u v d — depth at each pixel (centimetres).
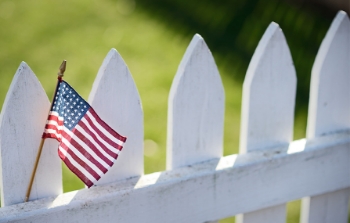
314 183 382
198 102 336
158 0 942
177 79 326
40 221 300
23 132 298
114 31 857
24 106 294
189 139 342
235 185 351
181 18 890
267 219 383
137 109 322
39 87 295
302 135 638
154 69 763
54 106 288
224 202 352
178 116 333
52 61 779
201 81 332
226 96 701
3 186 304
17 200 310
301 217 412
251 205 363
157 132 650
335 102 386
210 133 347
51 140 304
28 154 304
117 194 315
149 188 323
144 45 820
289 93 362
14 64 769
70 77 740
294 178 372
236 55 794
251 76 347
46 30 859
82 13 909
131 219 326
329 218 415
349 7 883
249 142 364
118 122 321
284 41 348
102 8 923
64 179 566
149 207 328
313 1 941
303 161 370
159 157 614
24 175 306
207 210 349
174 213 338
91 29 865
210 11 912
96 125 296
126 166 330
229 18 891
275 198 371
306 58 808
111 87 311
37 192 313
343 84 384
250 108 355
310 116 388
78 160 297
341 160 386
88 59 786
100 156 299
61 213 304
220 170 342
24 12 909
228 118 669
